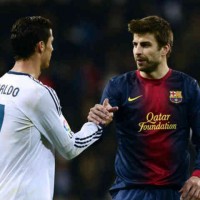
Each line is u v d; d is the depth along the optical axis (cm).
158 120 1988
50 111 1806
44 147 1823
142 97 1998
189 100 2000
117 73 5466
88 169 4938
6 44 5616
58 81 5272
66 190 4772
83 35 5709
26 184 1778
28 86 1803
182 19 5891
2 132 1791
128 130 2006
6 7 5762
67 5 5794
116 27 5778
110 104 2006
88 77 5362
